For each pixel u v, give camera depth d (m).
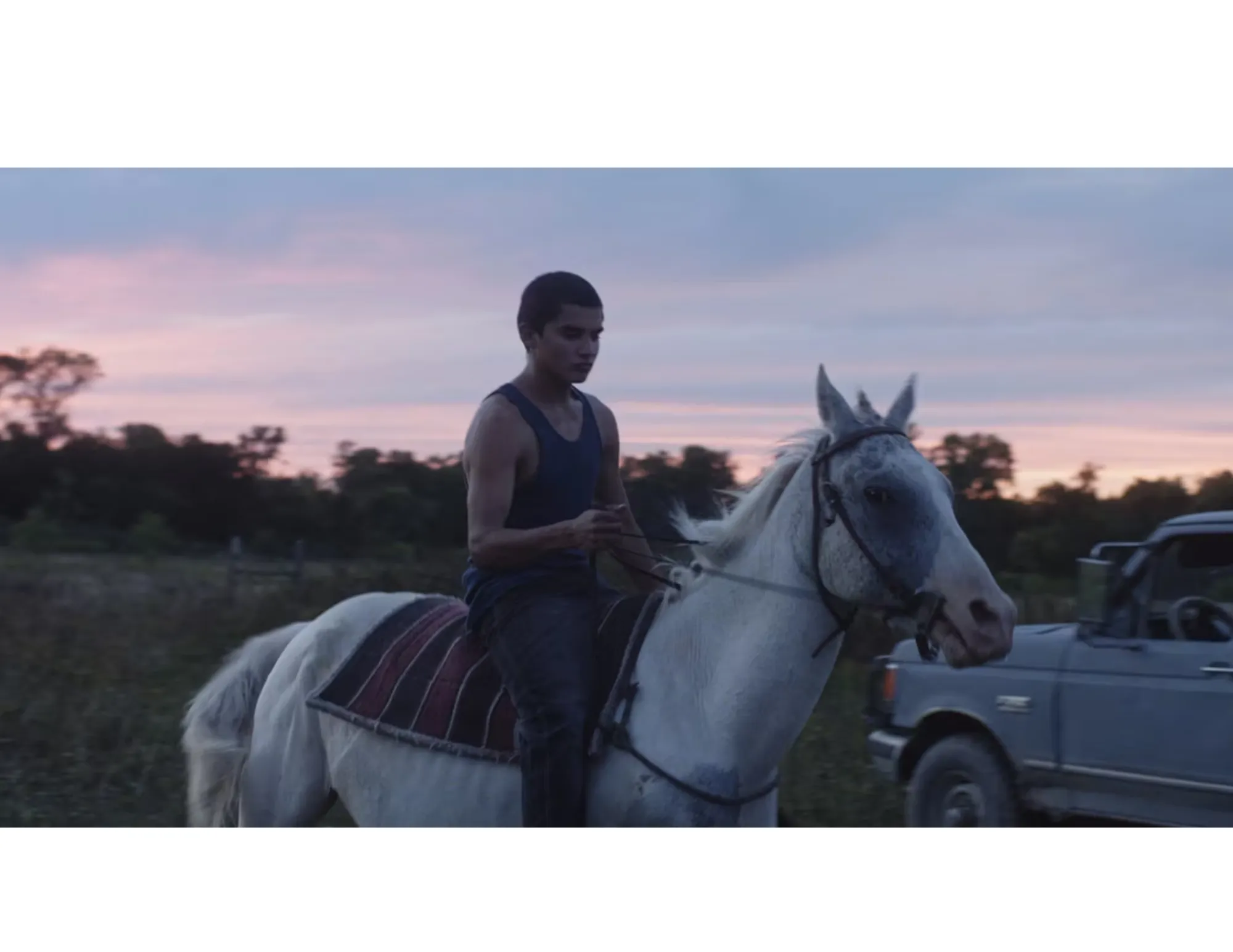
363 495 25.91
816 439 3.67
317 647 4.52
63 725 9.09
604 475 4.18
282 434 44.41
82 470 45.59
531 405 3.87
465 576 4.07
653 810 3.62
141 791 7.48
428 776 4.04
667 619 3.83
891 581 3.43
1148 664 5.40
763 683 3.61
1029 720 5.80
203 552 35.97
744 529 3.76
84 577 21.52
